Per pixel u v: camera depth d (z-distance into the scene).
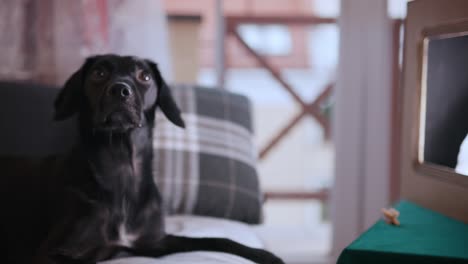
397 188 2.98
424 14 1.79
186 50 3.17
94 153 1.70
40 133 2.13
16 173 1.89
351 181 2.76
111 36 2.53
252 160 2.41
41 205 1.80
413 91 1.85
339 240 2.79
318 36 3.94
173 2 5.01
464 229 1.51
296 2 5.79
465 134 1.60
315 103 3.73
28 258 1.79
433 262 1.29
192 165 2.26
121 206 1.70
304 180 5.33
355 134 2.75
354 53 2.72
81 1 2.47
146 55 2.56
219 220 2.17
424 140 1.83
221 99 2.47
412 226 1.55
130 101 1.63
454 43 1.66
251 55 3.74
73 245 1.60
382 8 2.71
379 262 1.32
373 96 2.73
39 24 2.47
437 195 1.71
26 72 2.48
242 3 5.47
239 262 1.64
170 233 1.92
